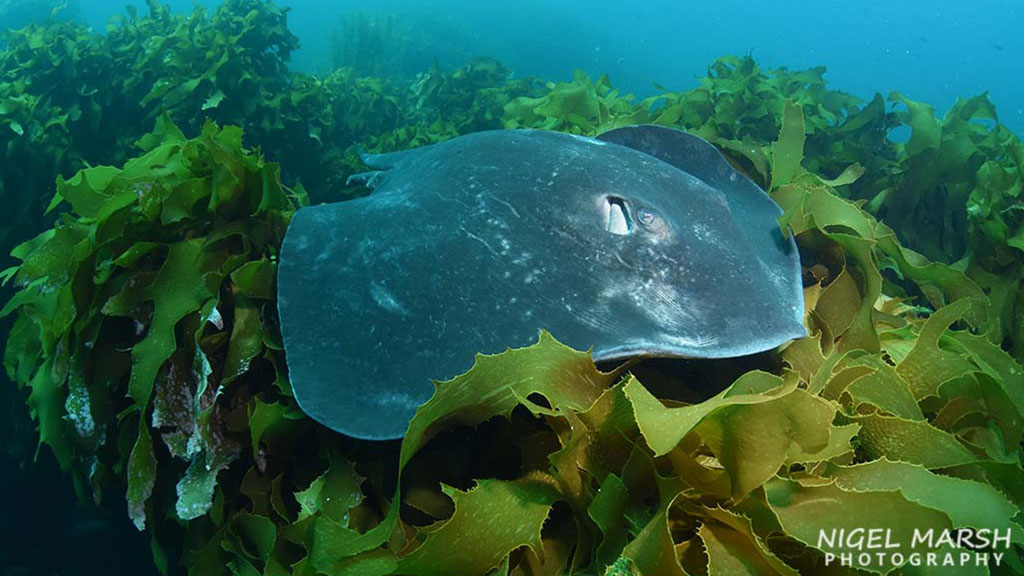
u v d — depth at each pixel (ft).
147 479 7.08
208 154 8.79
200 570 7.27
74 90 17.87
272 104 18.53
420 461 6.65
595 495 5.44
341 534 5.70
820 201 9.18
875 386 6.44
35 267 8.23
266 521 6.84
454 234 7.57
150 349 7.29
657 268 7.22
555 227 7.52
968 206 10.69
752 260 7.85
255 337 7.73
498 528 5.25
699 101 16.29
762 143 14.97
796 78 17.40
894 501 4.66
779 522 4.75
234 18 21.74
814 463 5.38
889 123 15.43
